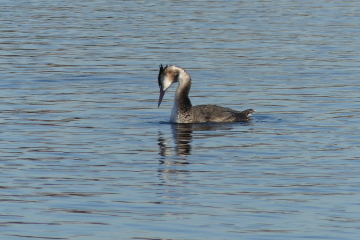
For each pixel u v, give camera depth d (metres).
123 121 19.75
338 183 14.05
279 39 35.91
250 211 12.50
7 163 15.41
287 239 11.21
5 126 18.91
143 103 22.41
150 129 18.78
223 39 35.97
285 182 14.13
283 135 18.05
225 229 11.62
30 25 40.44
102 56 31.17
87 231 11.55
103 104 22.08
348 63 29.47
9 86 24.70
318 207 12.70
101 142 17.33
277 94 23.61
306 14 46.03
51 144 17.09
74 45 34.00
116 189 13.66
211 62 29.89
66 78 26.39
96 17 44.19
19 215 12.23
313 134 18.14
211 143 17.25
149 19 43.34
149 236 11.34
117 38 36.19
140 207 12.66
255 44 34.44
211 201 12.98
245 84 25.38
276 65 29.12
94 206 12.70
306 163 15.48
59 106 21.66
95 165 15.32
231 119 19.64
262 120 19.86
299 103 22.14
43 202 12.90
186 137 17.84
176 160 15.73
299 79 26.22
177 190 13.62
